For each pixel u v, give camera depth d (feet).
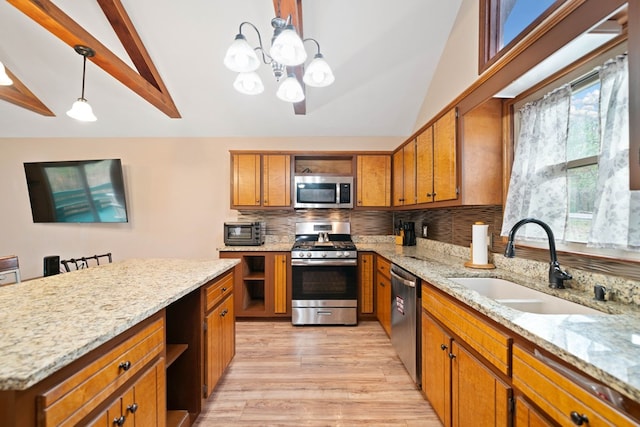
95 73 9.55
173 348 5.18
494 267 6.39
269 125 11.89
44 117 11.32
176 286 4.70
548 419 2.80
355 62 9.19
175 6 7.73
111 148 12.34
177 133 12.22
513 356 3.31
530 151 5.62
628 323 3.09
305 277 10.35
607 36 3.70
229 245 11.16
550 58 4.30
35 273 12.31
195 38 8.54
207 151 12.43
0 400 2.18
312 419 5.56
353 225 12.60
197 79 9.85
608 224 4.03
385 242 12.53
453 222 8.63
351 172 12.28
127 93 10.35
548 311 4.47
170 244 12.45
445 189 7.09
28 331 2.86
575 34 3.75
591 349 2.47
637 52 2.87
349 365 7.49
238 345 8.65
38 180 11.93
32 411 2.30
